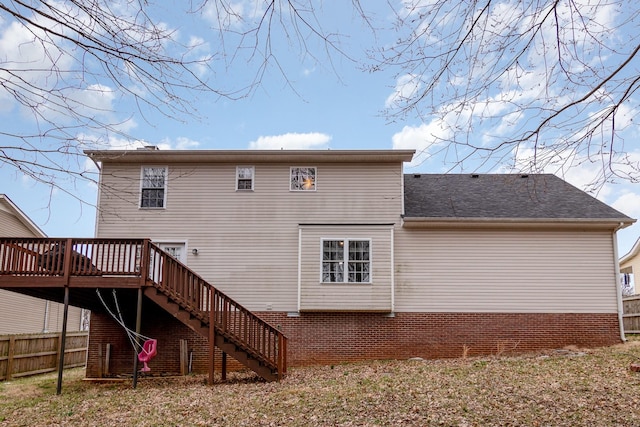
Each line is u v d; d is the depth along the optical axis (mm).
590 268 17125
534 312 16953
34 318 25406
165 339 17078
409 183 20812
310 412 9633
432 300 17031
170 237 17469
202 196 17750
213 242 17438
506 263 17188
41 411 10844
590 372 12258
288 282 17156
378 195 17672
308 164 17938
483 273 17156
